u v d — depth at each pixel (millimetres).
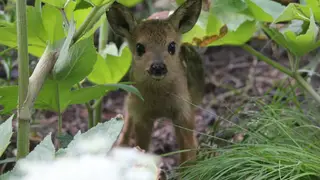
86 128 9406
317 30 6090
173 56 7070
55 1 5113
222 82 10844
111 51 7441
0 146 3861
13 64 9000
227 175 5688
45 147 3678
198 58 7973
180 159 7195
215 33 7055
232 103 9516
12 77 10023
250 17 6812
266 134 6672
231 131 7219
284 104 7535
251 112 7215
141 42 7012
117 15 7223
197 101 7938
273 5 6785
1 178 3541
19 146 4363
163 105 7215
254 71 10539
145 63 6906
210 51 12062
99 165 3281
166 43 6992
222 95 10281
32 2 10648
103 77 6953
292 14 6027
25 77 4375
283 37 6641
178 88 7137
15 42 5824
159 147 9102
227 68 11375
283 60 11023
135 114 7363
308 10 6152
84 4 5023
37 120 8727
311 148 6125
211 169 5762
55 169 3314
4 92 5023
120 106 10453
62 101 5488
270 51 11000
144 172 3334
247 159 5551
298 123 6898
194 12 7137
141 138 7504
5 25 5902
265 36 8320
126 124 7660
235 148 5973
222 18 6934
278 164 5332
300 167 5250
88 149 3582
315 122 6988
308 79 7832
